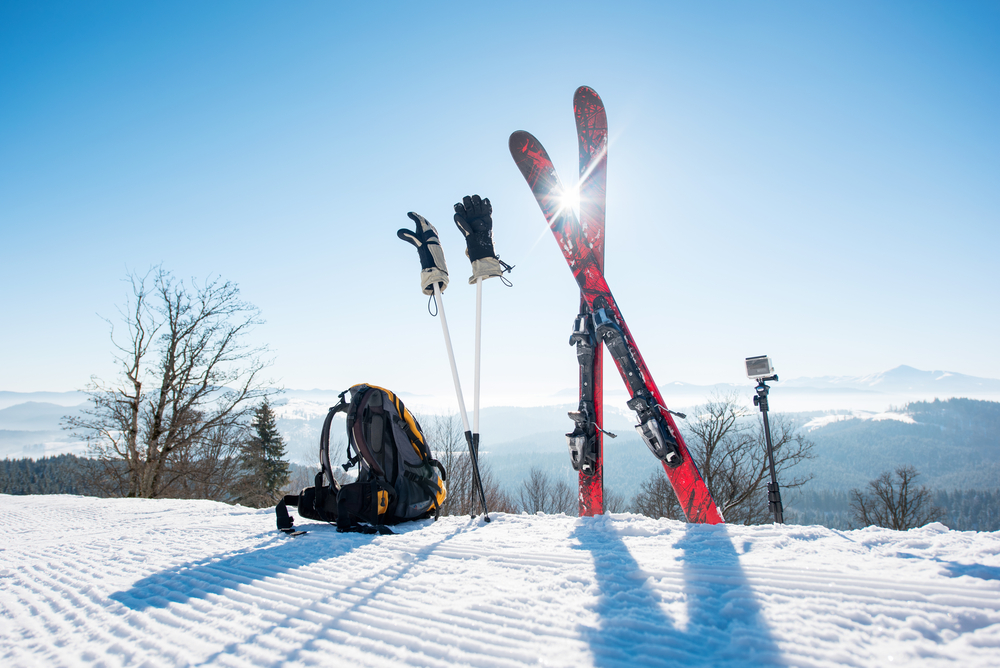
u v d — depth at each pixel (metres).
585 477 3.12
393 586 1.60
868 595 1.30
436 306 3.11
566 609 1.32
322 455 2.99
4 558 2.40
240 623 1.33
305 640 1.20
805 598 1.31
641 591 1.44
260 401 16.77
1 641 1.28
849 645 1.04
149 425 14.50
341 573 1.78
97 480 15.02
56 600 1.62
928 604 1.22
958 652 0.99
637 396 2.86
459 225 3.21
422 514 3.09
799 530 2.08
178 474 14.55
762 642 1.07
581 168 3.46
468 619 1.29
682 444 2.84
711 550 1.89
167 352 14.82
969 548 1.68
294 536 2.57
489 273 3.07
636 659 1.02
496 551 2.01
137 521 3.75
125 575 1.91
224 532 2.83
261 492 18.56
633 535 2.27
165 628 1.32
